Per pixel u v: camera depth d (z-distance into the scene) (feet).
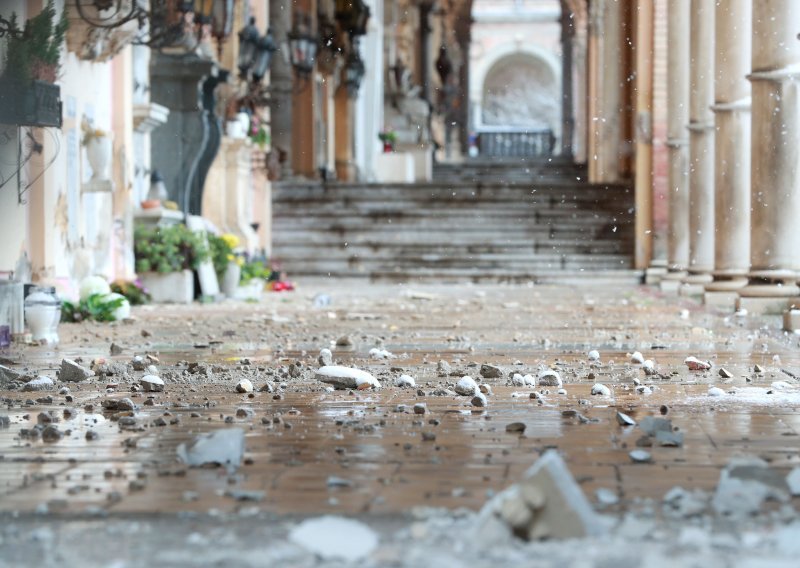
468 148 297.12
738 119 81.71
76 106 71.05
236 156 108.47
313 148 153.38
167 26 73.97
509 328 61.31
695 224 97.14
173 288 85.61
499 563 15.51
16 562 16.01
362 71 166.71
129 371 39.99
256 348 50.03
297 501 19.61
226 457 22.86
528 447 24.63
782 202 67.72
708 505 18.93
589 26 198.49
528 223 142.61
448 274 129.90
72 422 28.58
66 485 21.17
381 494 20.13
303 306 83.97
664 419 26.43
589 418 28.63
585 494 19.94
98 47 71.56
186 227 90.99
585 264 133.69
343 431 26.94
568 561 15.52
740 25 80.53
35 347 50.52
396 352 47.57
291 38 117.80
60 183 67.67
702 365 40.06
